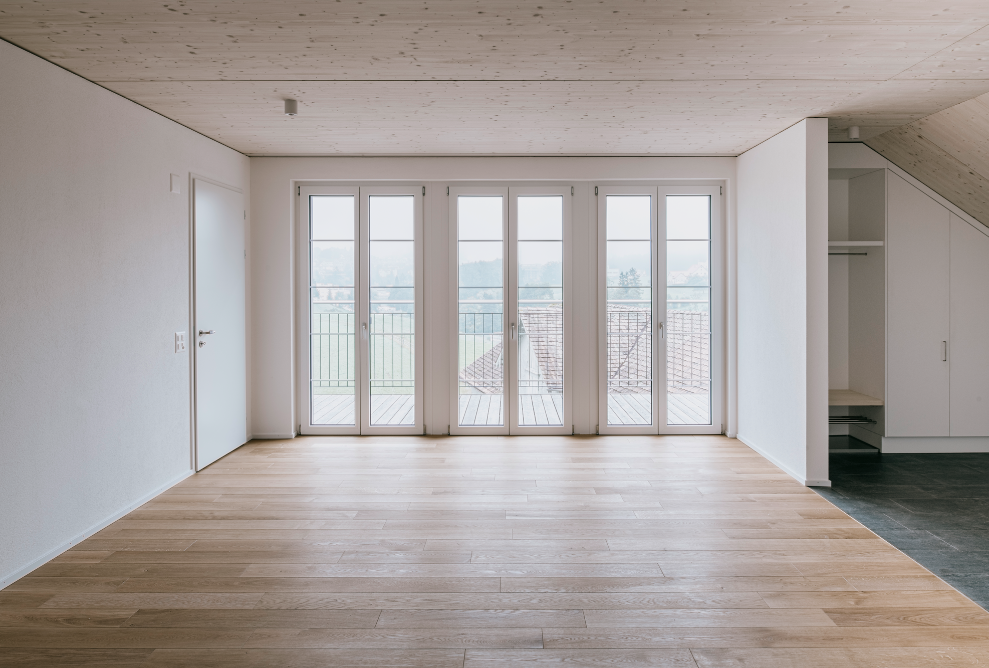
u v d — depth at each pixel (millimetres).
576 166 5289
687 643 2195
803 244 4070
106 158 3381
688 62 3090
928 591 2582
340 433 5457
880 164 4816
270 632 2271
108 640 2217
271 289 5332
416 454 4832
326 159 5281
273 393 5371
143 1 2383
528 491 3912
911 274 4836
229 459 4699
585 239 5406
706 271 5418
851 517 3461
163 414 3945
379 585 2641
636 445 5094
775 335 4520
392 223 5414
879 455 4859
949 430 4879
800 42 2838
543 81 3389
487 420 5457
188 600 2512
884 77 3307
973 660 2084
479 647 2172
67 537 3043
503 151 5109
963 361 4867
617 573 2752
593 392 5445
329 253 5426
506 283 5410
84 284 3186
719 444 5121
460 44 2859
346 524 3354
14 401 2717
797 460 4172
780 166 4434
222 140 4676
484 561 2879
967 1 2408
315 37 2760
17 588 2621
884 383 4879
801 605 2461
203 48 2867
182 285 4188
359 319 5418
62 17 2506
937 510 3592
